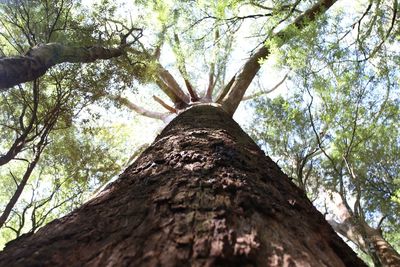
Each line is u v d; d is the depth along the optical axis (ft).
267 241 4.23
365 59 21.53
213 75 30.35
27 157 27.14
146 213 5.06
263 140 32.12
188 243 4.02
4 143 21.75
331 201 33.63
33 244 4.78
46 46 13.65
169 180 6.24
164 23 25.88
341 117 24.99
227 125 13.62
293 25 20.20
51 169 28.50
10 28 19.34
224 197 5.38
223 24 25.54
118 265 3.84
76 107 19.99
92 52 17.12
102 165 30.53
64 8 19.15
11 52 19.72
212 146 8.76
